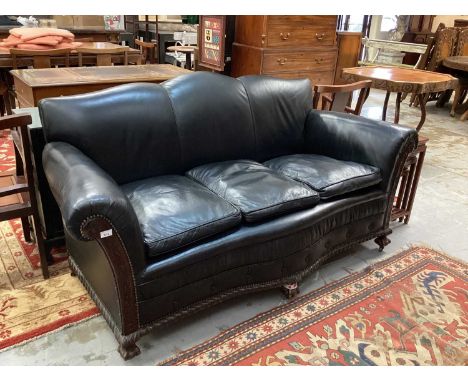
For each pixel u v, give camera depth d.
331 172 2.02
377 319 1.78
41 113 1.70
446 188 3.21
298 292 1.92
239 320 1.74
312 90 2.59
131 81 2.78
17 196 1.87
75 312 1.73
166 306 1.52
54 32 3.59
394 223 2.64
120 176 1.88
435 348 1.64
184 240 1.50
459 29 5.39
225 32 3.01
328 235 1.98
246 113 2.22
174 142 2.00
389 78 3.37
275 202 1.74
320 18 3.10
